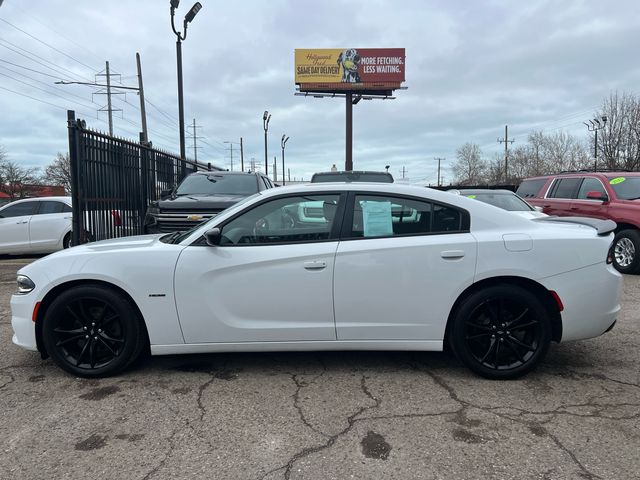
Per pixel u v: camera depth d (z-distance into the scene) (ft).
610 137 134.31
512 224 12.41
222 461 8.71
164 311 12.09
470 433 9.65
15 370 13.09
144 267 12.05
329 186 12.68
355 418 10.32
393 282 12.01
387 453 8.95
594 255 12.04
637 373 12.76
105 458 8.82
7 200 184.85
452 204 12.45
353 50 119.75
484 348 12.37
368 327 12.15
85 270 12.06
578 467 8.46
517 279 12.15
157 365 13.41
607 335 16.05
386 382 12.22
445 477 8.21
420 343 12.29
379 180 29.86
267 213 12.48
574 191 32.22
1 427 9.97
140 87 97.96
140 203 32.48
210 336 12.21
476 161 275.39
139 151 32.37
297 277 12.01
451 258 11.95
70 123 23.93
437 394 11.50
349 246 12.10
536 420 10.17
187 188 29.30
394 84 119.96
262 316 12.18
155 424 10.09
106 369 12.37
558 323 12.25
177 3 45.68
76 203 24.21
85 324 12.39
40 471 8.41
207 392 11.65
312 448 9.14
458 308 12.13
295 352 14.44
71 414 10.53
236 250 12.16
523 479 8.14
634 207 27.61
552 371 12.91
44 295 12.23
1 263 33.14
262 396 11.42
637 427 9.85
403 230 12.35
